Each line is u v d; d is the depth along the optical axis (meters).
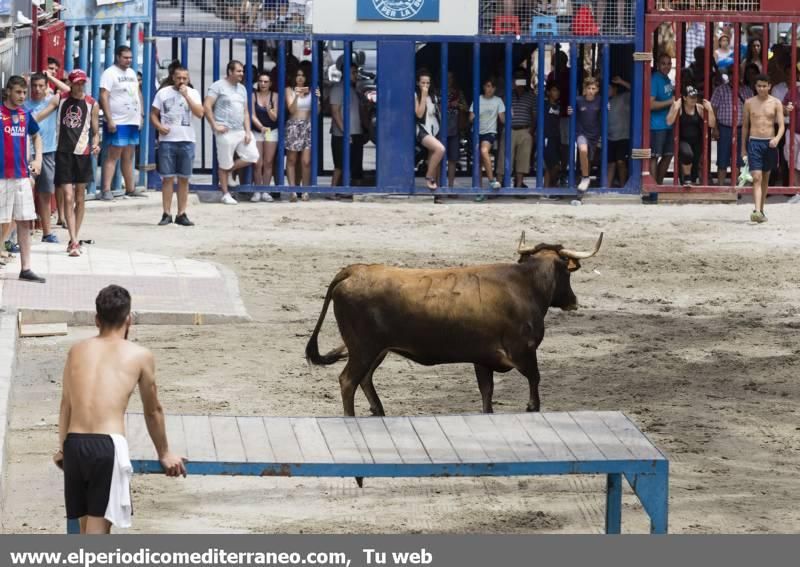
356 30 52.91
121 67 49.50
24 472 22.11
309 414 25.72
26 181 34.22
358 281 23.47
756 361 30.28
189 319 32.97
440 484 22.44
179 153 46.38
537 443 18.91
